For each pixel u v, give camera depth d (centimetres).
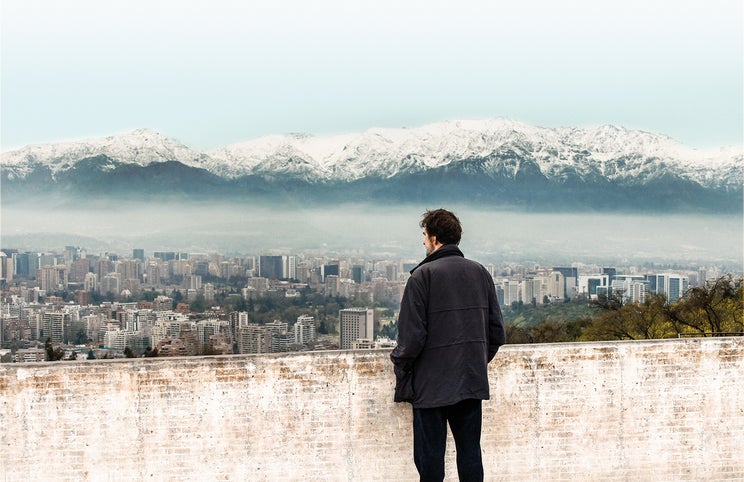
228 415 446
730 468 486
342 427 455
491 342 402
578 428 473
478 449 394
